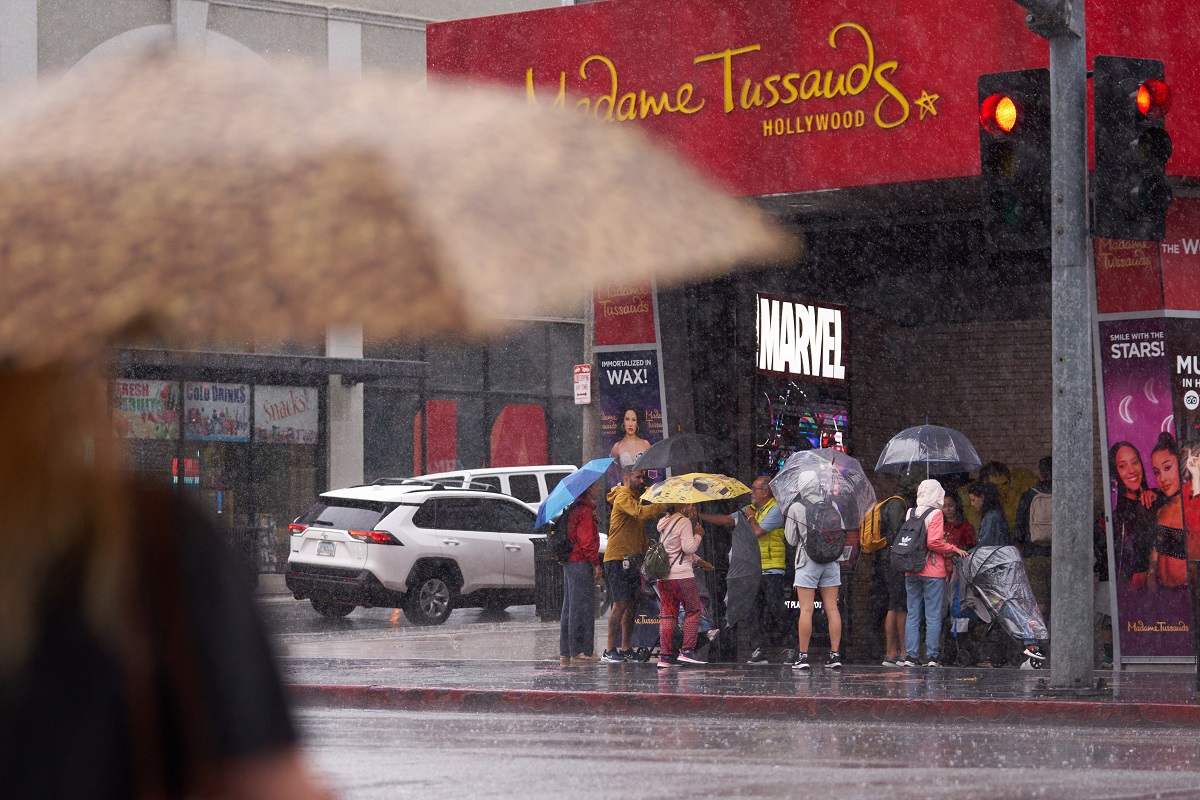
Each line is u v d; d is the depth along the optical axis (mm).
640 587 24625
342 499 35875
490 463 51531
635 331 25516
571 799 11914
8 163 2820
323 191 2736
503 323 2785
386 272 2676
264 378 47312
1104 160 17891
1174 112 22312
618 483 25578
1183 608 22922
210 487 46406
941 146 23047
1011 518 28797
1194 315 23000
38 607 2809
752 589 23641
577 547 24500
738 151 24438
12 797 2756
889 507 24062
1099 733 16641
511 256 2791
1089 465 18672
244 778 2857
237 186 2738
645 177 3191
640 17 25188
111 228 2703
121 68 3084
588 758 14500
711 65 24641
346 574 34875
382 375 47625
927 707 18312
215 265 2666
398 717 18812
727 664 24375
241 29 47938
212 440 46438
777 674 22312
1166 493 23000
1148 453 23047
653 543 23672
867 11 23547
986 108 18375
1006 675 21859
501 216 2854
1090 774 13289
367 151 2809
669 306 25328
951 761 14195
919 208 25297
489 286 2699
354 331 2680
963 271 27203
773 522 24016
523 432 52094
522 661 25062
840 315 26875
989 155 18422
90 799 2775
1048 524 25484
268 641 2961
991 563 23312
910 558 23234
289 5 48656
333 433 48500
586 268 2875
